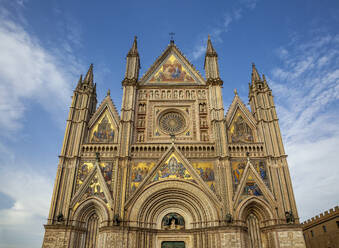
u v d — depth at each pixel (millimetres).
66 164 44812
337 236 49219
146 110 51781
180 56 58344
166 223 42906
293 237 38438
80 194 42719
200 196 42781
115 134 49000
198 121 50656
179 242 41688
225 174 43719
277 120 48031
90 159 45969
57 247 38250
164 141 48562
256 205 42312
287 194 41812
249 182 43438
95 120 50281
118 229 39344
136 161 45875
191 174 44438
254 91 52344
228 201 41562
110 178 44375
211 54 56969
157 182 43812
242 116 50719
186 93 53906
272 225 39750
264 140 46812
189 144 47219
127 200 42156
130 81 53156
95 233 41812
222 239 38594
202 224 41344
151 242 41219
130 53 57281
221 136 47062
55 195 41750
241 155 46000
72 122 48594
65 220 40438
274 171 44000
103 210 41656
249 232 41625
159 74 56281
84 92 51938
